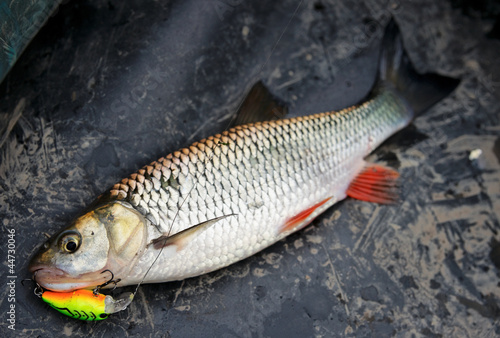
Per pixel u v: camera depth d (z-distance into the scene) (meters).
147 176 0.54
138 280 0.55
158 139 0.61
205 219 0.55
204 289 0.58
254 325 0.57
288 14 0.68
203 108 0.63
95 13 0.63
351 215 0.62
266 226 0.57
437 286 0.61
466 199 0.65
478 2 0.73
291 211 0.58
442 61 0.71
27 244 0.56
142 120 0.61
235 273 0.58
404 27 0.72
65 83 0.61
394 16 0.72
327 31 0.69
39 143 0.59
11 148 0.58
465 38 0.72
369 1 0.71
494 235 0.64
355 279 0.60
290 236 0.61
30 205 0.57
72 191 0.58
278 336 0.57
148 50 0.62
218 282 0.58
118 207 0.53
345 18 0.70
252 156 0.57
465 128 0.68
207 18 0.65
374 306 0.60
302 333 0.58
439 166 0.66
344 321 0.59
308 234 0.61
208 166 0.55
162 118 0.62
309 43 0.68
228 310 0.57
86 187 0.59
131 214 0.53
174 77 0.62
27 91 0.60
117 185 0.54
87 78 0.61
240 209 0.56
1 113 0.59
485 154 0.67
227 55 0.65
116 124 0.60
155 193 0.54
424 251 0.62
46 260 0.52
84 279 0.53
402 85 0.67
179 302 0.57
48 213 0.57
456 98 0.69
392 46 0.67
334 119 0.61
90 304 0.53
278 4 0.68
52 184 0.58
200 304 0.57
